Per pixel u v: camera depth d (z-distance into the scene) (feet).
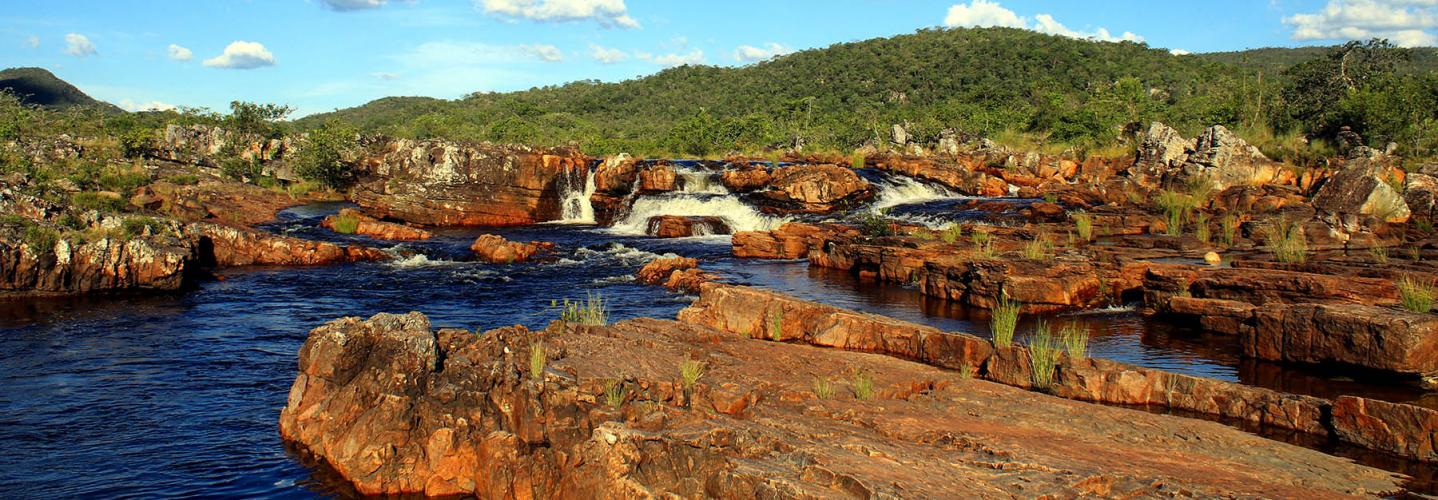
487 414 41.09
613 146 331.77
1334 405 39.91
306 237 134.41
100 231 92.58
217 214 158.20
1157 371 45.88
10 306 82.07
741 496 28.14
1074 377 47.42
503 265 110.83
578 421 40.11
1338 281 62.08
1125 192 138.62
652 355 47.24
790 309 61.67
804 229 116.98
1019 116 281.95
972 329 68.08
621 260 114.52
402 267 108.88
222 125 318.24
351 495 39.78
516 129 391.45
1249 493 29.76
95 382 57.26
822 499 26.43
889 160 176.76
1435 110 154.30
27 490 40.83
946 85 499.10
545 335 50.06
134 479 41.93
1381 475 33.27
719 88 601.62
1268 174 134.62
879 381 45.01
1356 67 190.39
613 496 30.19
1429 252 75.10
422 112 604.49
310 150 235.40
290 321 76.48
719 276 96.78
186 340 68.90
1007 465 30.89
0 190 96.43
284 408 46.62
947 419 38.47
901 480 28.09
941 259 83.25
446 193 161.17
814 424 36.32
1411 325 48.73
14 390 55.52
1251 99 196.13
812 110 454.81
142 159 223.30
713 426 34.55
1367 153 134.51
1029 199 146.00
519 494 36.04
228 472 42.39
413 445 40.68
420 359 44.19
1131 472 31.12
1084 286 74.64
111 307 82.02
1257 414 42.68
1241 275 67.46
